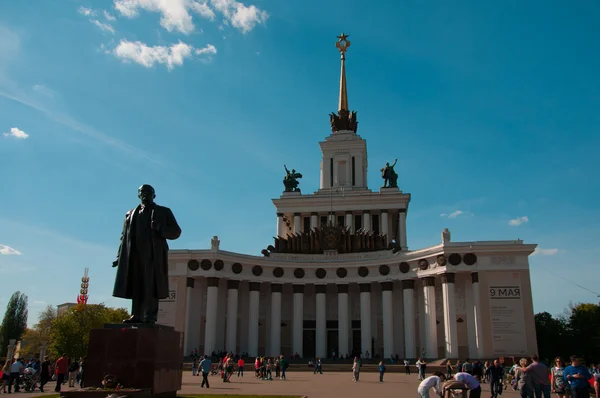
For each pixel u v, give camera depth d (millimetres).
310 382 40938
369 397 27766
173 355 16203
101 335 15180
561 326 92375
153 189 17062
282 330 72188
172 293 65312
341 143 95625
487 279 59312
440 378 19594
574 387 19078
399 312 68812
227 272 67000
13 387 36250
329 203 87938
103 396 14078
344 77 102750
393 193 86625
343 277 70250
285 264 70562
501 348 57188
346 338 68125
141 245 16359
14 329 118438
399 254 66625
